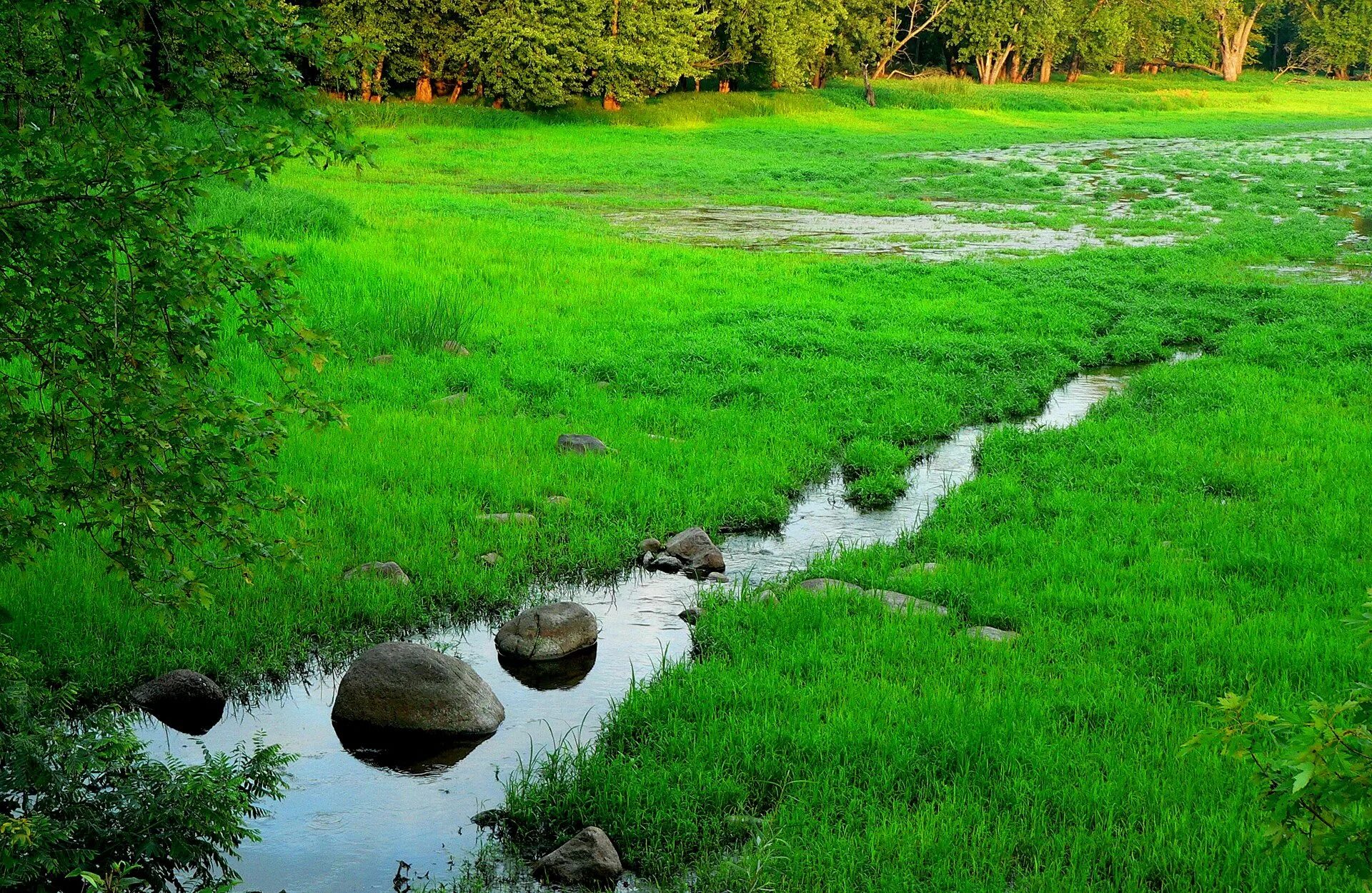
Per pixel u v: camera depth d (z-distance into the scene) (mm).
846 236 26359
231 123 5047
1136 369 15625
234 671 6914
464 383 12977
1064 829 5223
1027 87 78938
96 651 6836
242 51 4957
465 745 6301
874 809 5445
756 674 6754
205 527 5496
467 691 6488
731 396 12961
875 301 18453
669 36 54938
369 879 5180
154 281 4863
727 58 62219
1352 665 6656
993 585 8016
